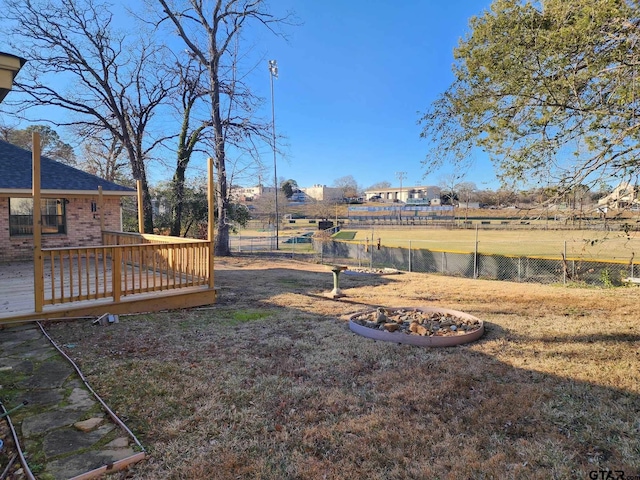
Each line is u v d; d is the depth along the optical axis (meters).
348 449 2.58
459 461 2.44
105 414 2.94
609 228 5.23
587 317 6.20
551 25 4.34
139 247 6.32
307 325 5.69
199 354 4.36
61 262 5.49
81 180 12.11
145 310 6.27
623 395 3.37
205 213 22.44
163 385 3.51
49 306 5.58
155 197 22.72
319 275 11.65
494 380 3.71
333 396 3.36
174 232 20.03
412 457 2.49
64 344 4.54
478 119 5.18
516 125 4.86
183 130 19.52
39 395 3.23
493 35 4.63
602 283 10.62
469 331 5.16
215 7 16.95
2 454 2.43
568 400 3.27
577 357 4.32
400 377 3.78
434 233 36.62
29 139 26.34
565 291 9.00
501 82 4.74
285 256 18.91
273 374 3.84
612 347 4.62
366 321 5.60
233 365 4.05
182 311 6.47
